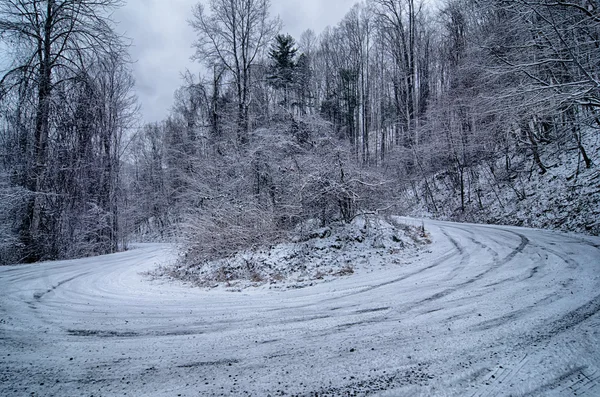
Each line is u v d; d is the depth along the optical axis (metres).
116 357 3.50
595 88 8.15
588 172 14.19
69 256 15.43
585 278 5.61
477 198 20.97
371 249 9.89
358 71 38.31
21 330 4.48
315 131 12.20
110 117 21.36
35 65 14.18
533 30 9.37
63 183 15.77
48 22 14.55
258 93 21.02
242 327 4.39
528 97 9.66
